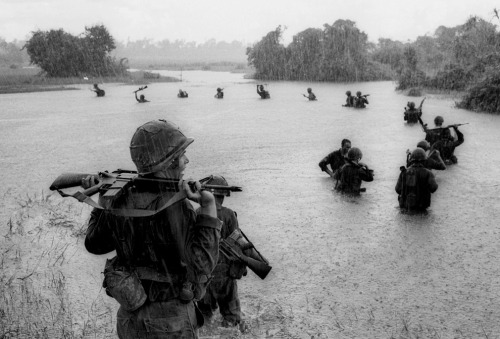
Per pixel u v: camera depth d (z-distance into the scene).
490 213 7.51
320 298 4.90
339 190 8.94
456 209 7.74
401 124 17.92
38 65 63.84
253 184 9.59
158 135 2.23
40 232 6.97
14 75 69.50
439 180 9.54
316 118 20.22
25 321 4.46
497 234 6.63
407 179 7.65
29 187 9.83
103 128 18.50
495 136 14.72
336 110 23.41
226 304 4.24
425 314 4.55
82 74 63.66
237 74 77.31
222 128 17.69
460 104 23.23
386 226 7.03
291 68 59.22
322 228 7.01
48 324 4.41
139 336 2.28
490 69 23.22
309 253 6.10
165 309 2.25
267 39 61.38
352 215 7.55
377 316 4.53
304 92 37.50
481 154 11.94
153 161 2.20
